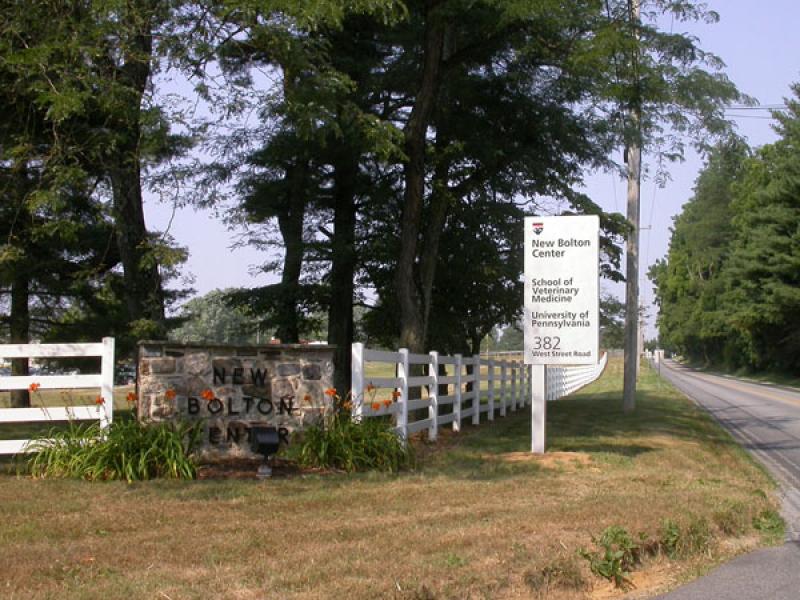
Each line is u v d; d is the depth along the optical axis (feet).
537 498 30.50
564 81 57.06
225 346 35.73
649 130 54.24
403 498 29.66
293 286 63.98
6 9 37.29
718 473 41.32
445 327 66.03
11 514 25.70
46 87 37.17
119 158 43.24
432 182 55.26
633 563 23.27
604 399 97.86
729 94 49.80
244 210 67.21
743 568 24.03
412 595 18.84
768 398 122.31
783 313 174.40
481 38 52.49
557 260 42.42
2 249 43.96
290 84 41.68
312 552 22.04
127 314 69.10
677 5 48.14
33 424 57.31
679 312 311.06
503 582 20.38
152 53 40.78
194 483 31.09
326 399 36.78
